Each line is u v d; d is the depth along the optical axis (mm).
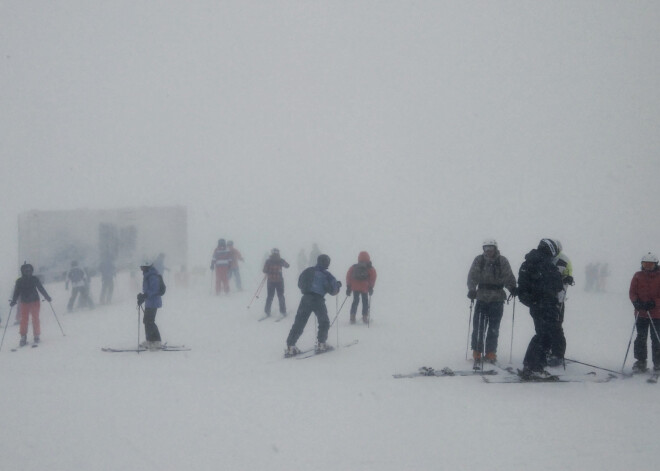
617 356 8648
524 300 6684
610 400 5621
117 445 4414
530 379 6488
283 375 7320
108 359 8977
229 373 7613
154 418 5098
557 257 7414
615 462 4043
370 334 10820
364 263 12281
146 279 9789
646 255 7207
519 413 5176
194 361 8625
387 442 4434
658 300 7051
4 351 10148
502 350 9008
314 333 11203
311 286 8938
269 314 13672
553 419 4980
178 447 4367
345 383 6492
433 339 10195
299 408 5379
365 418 5043
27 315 10945
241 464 4031
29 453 4254
